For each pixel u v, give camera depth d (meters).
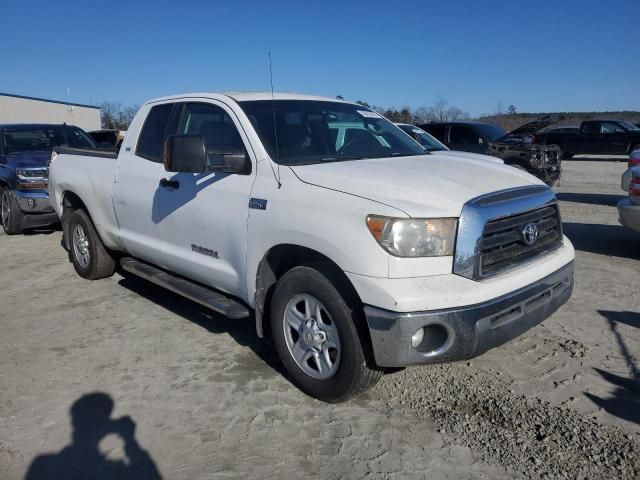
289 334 3.75
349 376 3.36
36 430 3.40
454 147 15.12
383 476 2.94
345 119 4.71
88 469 3.04
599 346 4.39
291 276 3.61
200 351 4.46
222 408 3.61
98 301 5.68
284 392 3.80
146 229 5.02
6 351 4.51
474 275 3.16
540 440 3.21
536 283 3.46
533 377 3.92
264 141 4.00
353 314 3.30
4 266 7.14
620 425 3.33
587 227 9.42
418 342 3.11
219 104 4.41
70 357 4.38
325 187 3.44
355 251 3.15
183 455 3.14
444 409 3.55
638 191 6.95
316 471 2.99
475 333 3.11
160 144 4.94
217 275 4.24
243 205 3.88
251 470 3.01
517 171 4.13
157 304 5.58
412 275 3.08
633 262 6.96
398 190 3.26
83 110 43.06
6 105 35.69
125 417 3.52
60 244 8.42
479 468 2.98
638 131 25.44
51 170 6.65
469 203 3.21
